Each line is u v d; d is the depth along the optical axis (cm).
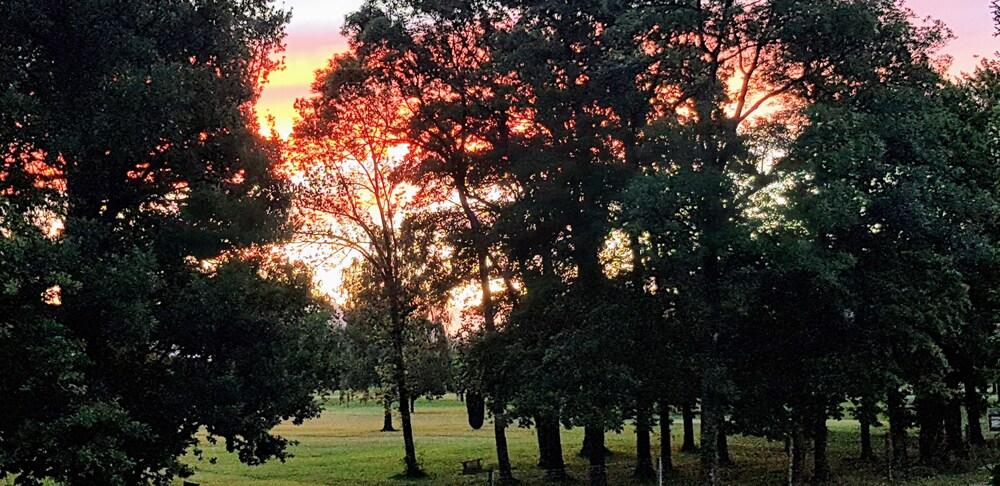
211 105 2220
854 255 2383
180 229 2138
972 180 2544
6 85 1883
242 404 2125
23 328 1650
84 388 1722
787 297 2472
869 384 2361
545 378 2478
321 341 2466
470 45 3111
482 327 3259
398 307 3912
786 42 2409
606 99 2577
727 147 2291
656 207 2130
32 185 1867
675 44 2456
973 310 2702
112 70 1995
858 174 2273
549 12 2698
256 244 2303
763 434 2578
